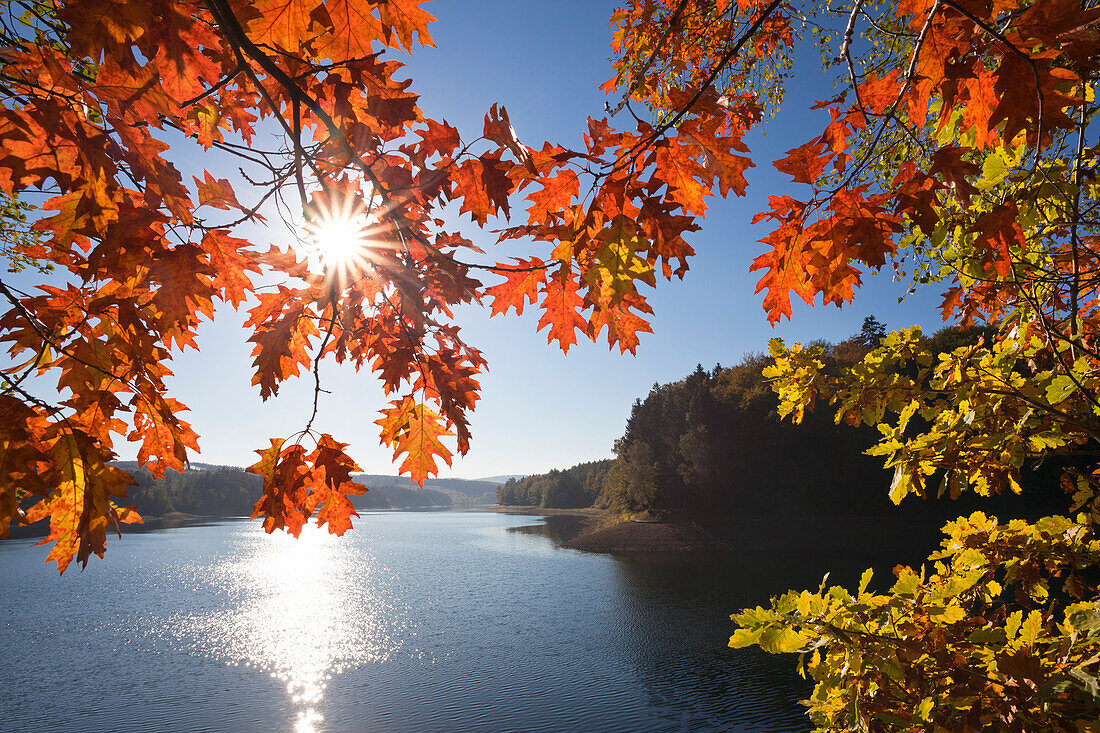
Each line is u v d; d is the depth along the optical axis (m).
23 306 1.55
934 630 2.57
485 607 33.81
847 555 45.38
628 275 1.73
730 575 39.38
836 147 1.71
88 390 1.56
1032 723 2.14
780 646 2.55
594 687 19.55
